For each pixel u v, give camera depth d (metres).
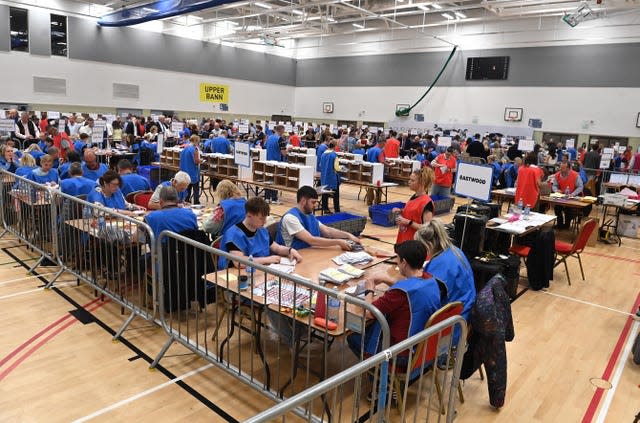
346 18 18.94
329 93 24.11
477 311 3.01
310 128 18.39
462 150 15.11
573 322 4.75
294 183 8.92
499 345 3.05
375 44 22.00
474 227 4.86
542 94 17.61
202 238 3.87
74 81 17.56
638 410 3.29
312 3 14.34
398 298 2.71
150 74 19.80
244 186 11.84
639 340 3.88
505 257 5.09
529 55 17.75
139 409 2.98
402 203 8.88
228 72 22.58
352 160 10.77
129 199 5.97
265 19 20.34
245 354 3.68
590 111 16.66
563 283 5.98
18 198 5.63
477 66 19.00
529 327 4.58
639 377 3.72
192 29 20.92
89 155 6.54
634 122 15.83
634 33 15.48
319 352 3.78
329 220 6.20
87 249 4.76
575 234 8.81
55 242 4.91
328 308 2.60
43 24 16.48
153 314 3.78
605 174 11.83
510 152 13.62
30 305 4.43
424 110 20.81
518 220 5.90
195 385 3.29
